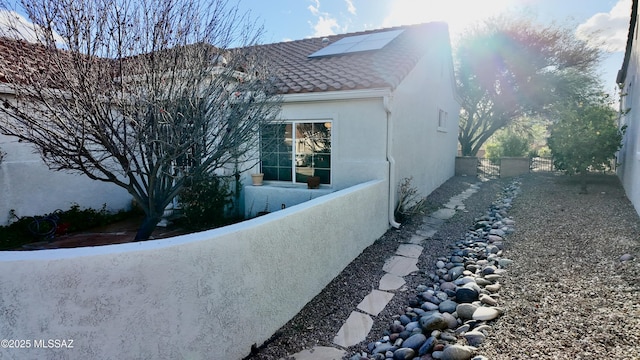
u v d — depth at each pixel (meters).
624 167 12.26
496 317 4.35
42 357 2.75
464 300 5.01
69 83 4.73
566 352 3.41
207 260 3.47
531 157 20.98
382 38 13.08
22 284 2.69
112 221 9.67
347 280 6.06
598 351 3.37
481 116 27.17
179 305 3.26
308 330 4.56
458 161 20.31
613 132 11.14
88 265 2.85
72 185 9.28
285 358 3.98
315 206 5.42
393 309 5.10
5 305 2.66
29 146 8.40
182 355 3.29
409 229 9.12
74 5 4.73
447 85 16.95
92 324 2.88
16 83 4.87
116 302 2.95
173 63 5.53
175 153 5.48
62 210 9.05
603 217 8.17
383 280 6.09
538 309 4.38
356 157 9.23
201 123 5.78
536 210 9.58
